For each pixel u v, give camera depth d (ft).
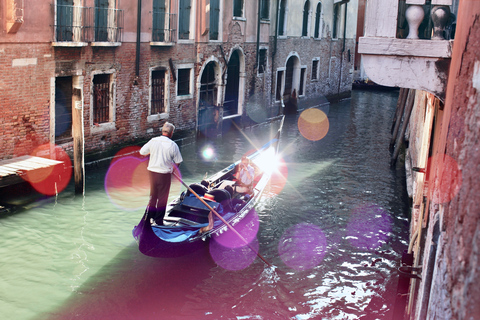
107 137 41.32
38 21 33.17
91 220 28.09
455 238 7.03
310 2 77.61
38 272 21.53
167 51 46.93
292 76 77.92
